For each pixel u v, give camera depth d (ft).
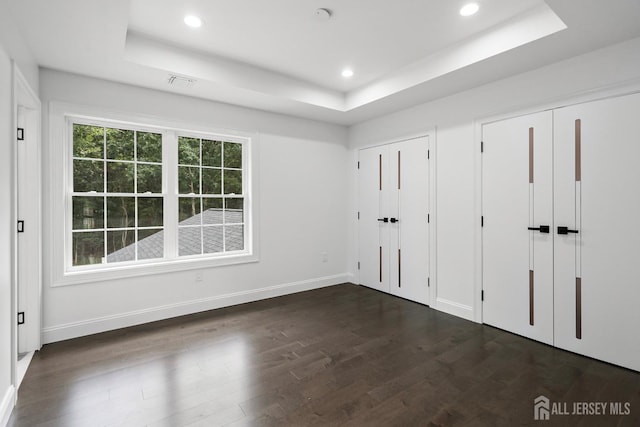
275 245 13.61
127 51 8.56
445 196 11.60
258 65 10.66
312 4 7.38
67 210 9.61
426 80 10.07
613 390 6.79
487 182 10.34
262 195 13.19
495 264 10.19
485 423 5.79
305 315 11.43
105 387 6.90
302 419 5.90
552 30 7.24
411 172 12.85
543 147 9.00
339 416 5.99
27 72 7.66
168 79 9.81
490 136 10.23
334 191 15.49
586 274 8.26
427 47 9.45
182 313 11.37
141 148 10.87
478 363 7.97
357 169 15.46
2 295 5.84
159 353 8.50
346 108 13.25
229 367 7.79
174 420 5.88
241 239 13.01
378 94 11.77
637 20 6.70
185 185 11.71
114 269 10.08
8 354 6.05
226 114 12.16
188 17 7.88
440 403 6.38
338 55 9.95
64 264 9.39
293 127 14.02
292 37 8.87
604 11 6.40
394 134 13.50
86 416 5.96
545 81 8.93
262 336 9.62
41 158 8.91
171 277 11.16
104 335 9.63
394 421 5.85
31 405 6.26
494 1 7.29
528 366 7.81
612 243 7.84
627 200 7.60
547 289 8.98
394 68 10.87
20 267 8.39
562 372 7.53
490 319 10.36
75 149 9.81
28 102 8.13
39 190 8.63
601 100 7.95
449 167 11.44
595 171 8.07
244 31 8.55
